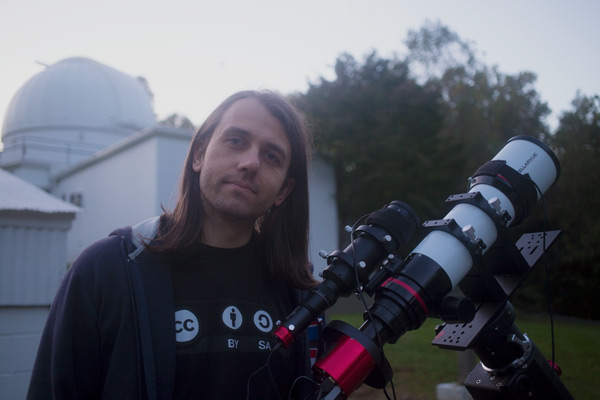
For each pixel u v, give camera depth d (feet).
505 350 5.14
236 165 4.69
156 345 4.30
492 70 74.08
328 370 4.13
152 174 43.45
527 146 5.48
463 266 4.77
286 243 5.46
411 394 17.16
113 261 4.54
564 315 46.03
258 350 4.69
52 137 74.43
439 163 51.01
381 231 4.69
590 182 44.60
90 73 79.10
